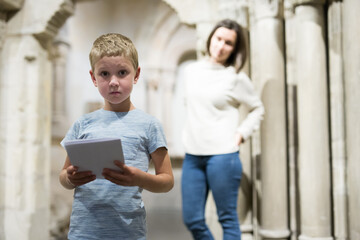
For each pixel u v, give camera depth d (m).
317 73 2.90
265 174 3.10
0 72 4.11
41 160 4.17
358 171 2.53
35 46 4.12
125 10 11.64
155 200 6.71
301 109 2.94
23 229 3.92
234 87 2.69
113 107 1.56
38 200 4.08
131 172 1.33
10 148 4.04
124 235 1.43
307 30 2.93
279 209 3.05
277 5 3.15
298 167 3.13
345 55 2.70
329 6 2.95
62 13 4.12
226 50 2.71
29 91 4.11
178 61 11.85
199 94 2.71
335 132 2.91
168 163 1.56
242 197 3.29
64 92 10.12
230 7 3.45
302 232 2.92
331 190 2.94
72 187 1.52
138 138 1.49
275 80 3.12
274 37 3.15
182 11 3.69
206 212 3.46
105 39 1.48
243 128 2.67
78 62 10.82
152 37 11.55
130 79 1.46
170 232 4.33
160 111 11.62
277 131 3.09
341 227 2.85
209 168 2.60
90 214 1.44
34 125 4.10
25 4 4.11
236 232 2.56
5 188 4.02
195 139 2.68
